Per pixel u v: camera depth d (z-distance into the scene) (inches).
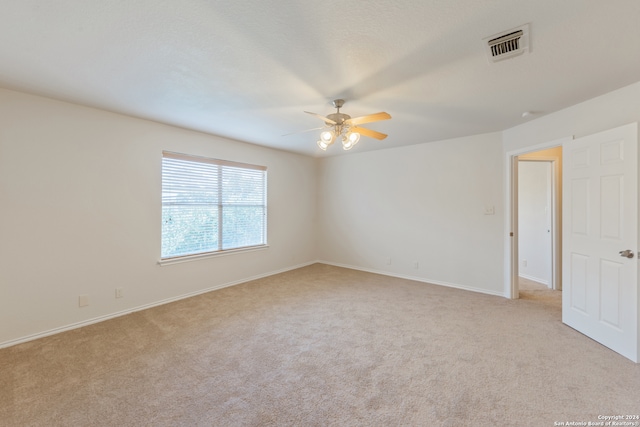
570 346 95.3
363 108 114.7
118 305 123.8
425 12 58.1
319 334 105.3
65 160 109.5
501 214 151.5
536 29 64.1
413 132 153.0
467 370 81.6
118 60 78.1
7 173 97.4
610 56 75.8
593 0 54.8
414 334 105.0
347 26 62.6
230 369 82.4
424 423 61.6
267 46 70.8
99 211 118.3
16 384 75.1
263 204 193.6
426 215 178.5
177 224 146.8
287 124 137.6
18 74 86.3
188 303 139.3
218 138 162.6
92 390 72.7
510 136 144.6
